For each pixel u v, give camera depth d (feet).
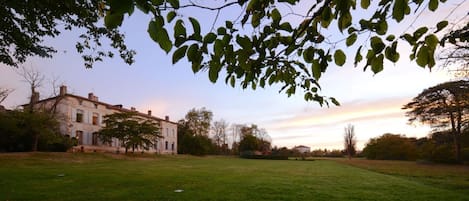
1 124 103.24
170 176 51.72
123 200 28.22
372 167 98.12
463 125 118.11
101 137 144.46
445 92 113.50
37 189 34.35
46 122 108.47
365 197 30.99
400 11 5.44
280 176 55.47
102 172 57.31
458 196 32.35
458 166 107.96
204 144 225.97
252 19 6.91
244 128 279.69
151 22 4.63
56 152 109.81
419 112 130.21
